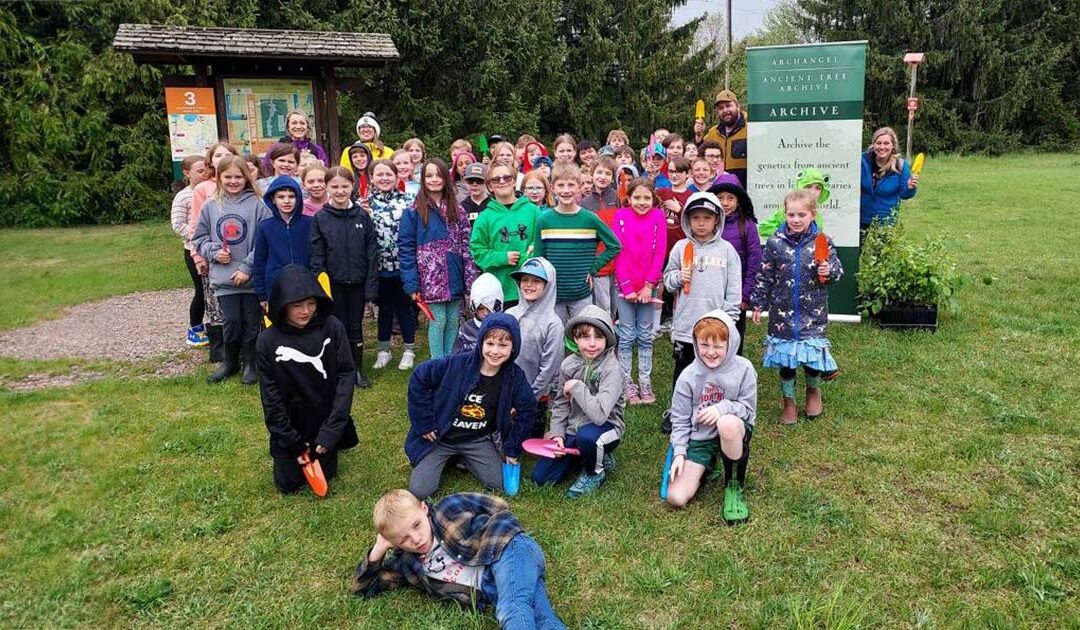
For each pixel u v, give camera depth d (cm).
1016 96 3475
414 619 309
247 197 595
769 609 309
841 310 714
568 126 2678
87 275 1080
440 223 584
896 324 686
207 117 975
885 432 477
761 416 511
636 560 346
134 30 948
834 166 693
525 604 287
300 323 402
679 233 637
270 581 338
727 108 778
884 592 320
